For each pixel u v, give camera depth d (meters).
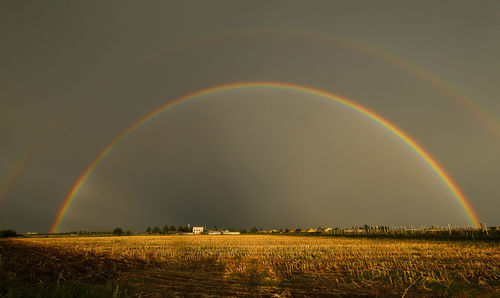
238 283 17.53
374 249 39.72
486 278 18.58
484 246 42.84
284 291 15.41
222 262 27.69
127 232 176.38
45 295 11.63
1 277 13.12
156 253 35.03
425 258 28.55
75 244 52.31
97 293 12.90
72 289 13.09
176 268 24.00
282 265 25.19
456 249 37.59
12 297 10.87
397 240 66.00
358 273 20.73
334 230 116.00
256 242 64.94
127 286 16.06
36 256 22.70
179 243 60.41
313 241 68.19
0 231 99.88
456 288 15.93
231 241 71.00
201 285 16.86
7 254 21.70
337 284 17.30
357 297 14.38
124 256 30.34
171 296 14.10
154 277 19.31
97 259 25.70
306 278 19.17
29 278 14.90
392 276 19.36
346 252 35.50
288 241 69.38
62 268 18.78
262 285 17.00
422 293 15.14
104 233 191.62
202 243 60.72
